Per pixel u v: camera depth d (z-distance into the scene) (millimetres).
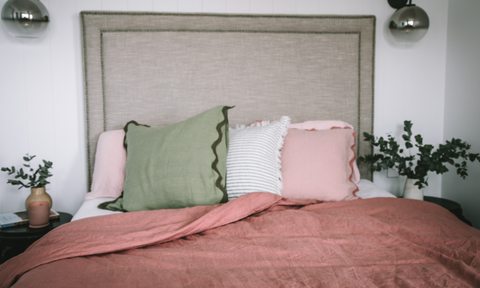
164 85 2541
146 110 2535
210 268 1062
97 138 2475
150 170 1808
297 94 2662
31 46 2422
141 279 974
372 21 2664
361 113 2709
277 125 2107
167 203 1758
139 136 2039
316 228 1397
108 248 1182
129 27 2475
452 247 1212
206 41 2559
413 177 2396
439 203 2449
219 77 2590
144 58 2510
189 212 1516
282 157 2084
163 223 1438
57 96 2475
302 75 2656
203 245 1256
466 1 2611
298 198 1974
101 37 2453
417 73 2832
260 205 1611
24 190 2479
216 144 1869
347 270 1022
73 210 2551
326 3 2713
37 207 1958
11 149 2439
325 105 2688
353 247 1213
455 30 2730
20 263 1147
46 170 2127
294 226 1403
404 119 2844
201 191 1726
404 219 1524
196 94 2578
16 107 2428
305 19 2619
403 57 2811
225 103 2607
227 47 2580
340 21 2643
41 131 2473
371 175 2715
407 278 958
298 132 2191
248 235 1362
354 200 1802
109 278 990
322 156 2041
